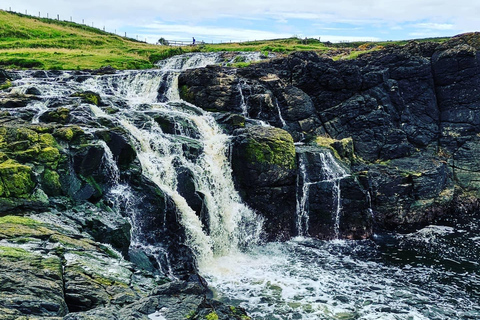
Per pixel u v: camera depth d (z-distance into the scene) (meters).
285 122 36.72
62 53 58.38
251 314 18.83
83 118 25.50
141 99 39.62
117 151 22.83
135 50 66.62
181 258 22.72
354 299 20.58
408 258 26.08
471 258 26.22
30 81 37.09
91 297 11.54
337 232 29.72
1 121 23.16
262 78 38.94
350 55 45.84
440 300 20.83
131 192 22.23
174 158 25.98
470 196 36.66
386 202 32.31
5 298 9.89
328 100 38.62
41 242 13.89
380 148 36.47
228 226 27.03
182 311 10.80
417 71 39.12
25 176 17.53
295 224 29.55
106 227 18.22
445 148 38.66
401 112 38.59
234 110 36.56
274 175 28.28
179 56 62.16
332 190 29.77
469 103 38.72
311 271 23.77
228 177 28.48
